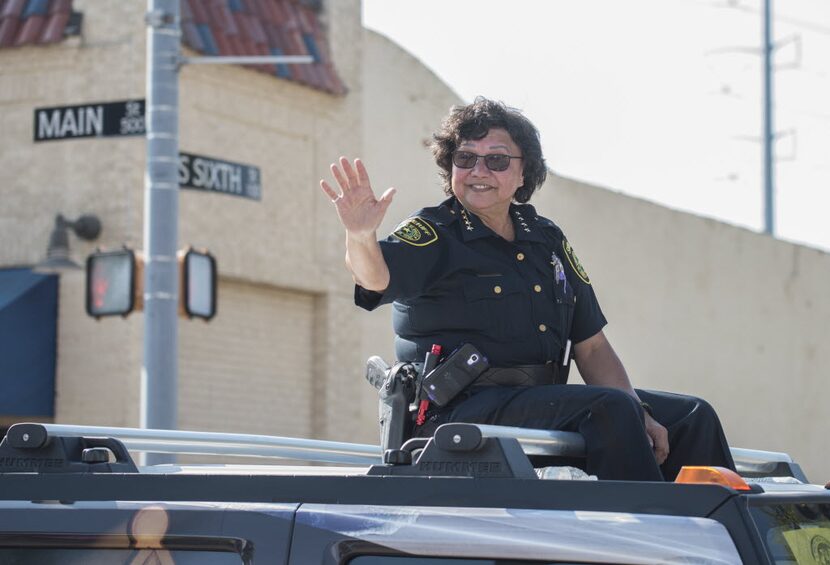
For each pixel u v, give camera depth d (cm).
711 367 5178
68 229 2989
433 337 924
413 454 729
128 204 2981
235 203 3206
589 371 1023
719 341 5216
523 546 659
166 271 2227
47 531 740
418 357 932
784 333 5503
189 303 2252
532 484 675
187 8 3133
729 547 642
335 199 864
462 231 934
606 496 666
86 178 3011
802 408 5562
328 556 682
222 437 920
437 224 929
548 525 660
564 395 841
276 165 3316
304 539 688
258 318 3281
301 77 3338
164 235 2238
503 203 954
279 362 3325
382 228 3991
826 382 5662
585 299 997
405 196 4066
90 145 3012
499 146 950
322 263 3412
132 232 2973
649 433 915
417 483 689
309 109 3406
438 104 4178
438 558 671
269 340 3303
